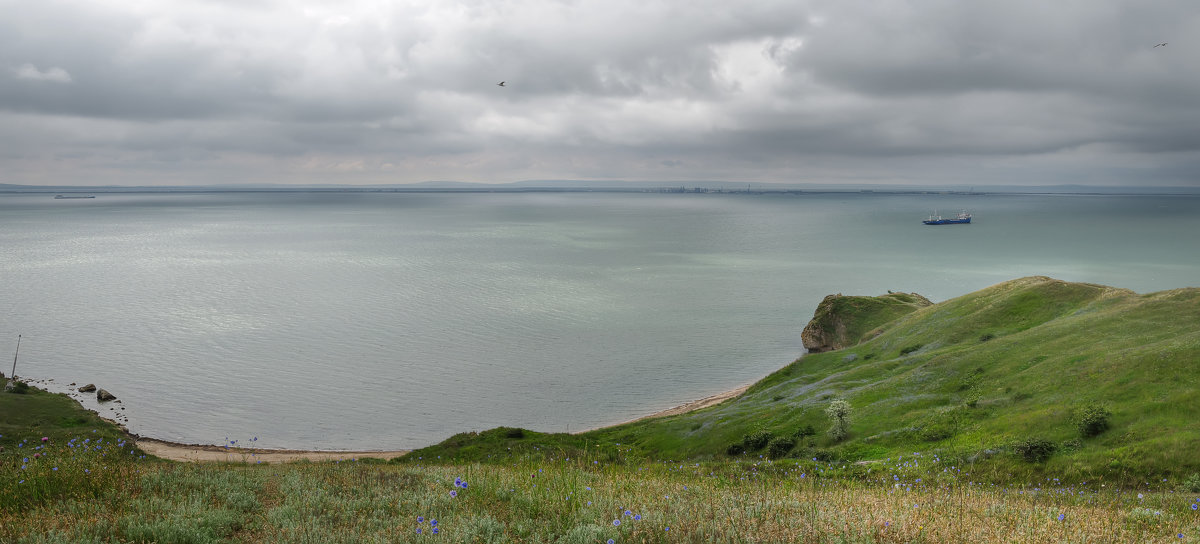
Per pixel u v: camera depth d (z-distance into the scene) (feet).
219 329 360.28
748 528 33.60
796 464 112.78
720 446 160.86
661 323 397.80
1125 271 650.02
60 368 283.38
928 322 258.57
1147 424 110.11
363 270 607.37
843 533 32.81
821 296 497.46
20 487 37.96
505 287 519.60
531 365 304.09
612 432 201.26
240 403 245.04
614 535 31.55
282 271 593.83
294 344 330.54
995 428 127.03
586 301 465.06
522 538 32.32
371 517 36.99
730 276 603.26
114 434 202.90
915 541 32.07
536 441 167.12
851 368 236.63
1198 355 129.29
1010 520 38.78
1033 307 231.71
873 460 125.49
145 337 339.36
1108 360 142.61
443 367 297.33
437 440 215.31
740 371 302.86
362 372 286.46
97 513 34.35
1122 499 57.82
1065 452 108.58
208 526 33.17
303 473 56.24
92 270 585.22
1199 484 86.12
